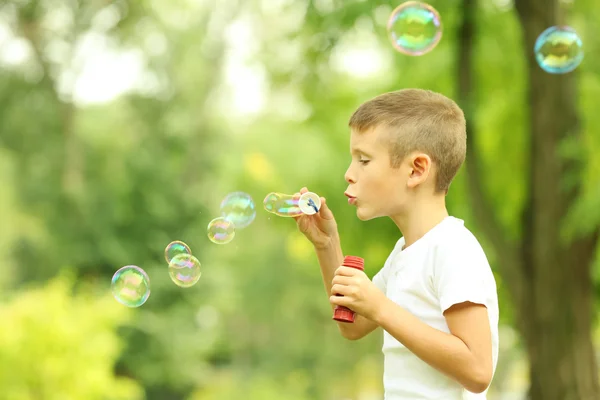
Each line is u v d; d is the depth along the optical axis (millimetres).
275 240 30016
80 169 22750
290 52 11094
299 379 31422
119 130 24172
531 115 9906
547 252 9812
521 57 11320
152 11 21062
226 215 4086
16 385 13391
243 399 28641
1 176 24453
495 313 2654
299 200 3166
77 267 23797
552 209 9750
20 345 13328
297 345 31391
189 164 24578
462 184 11781
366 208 2773
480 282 2588
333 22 9828
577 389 9812
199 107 23969
